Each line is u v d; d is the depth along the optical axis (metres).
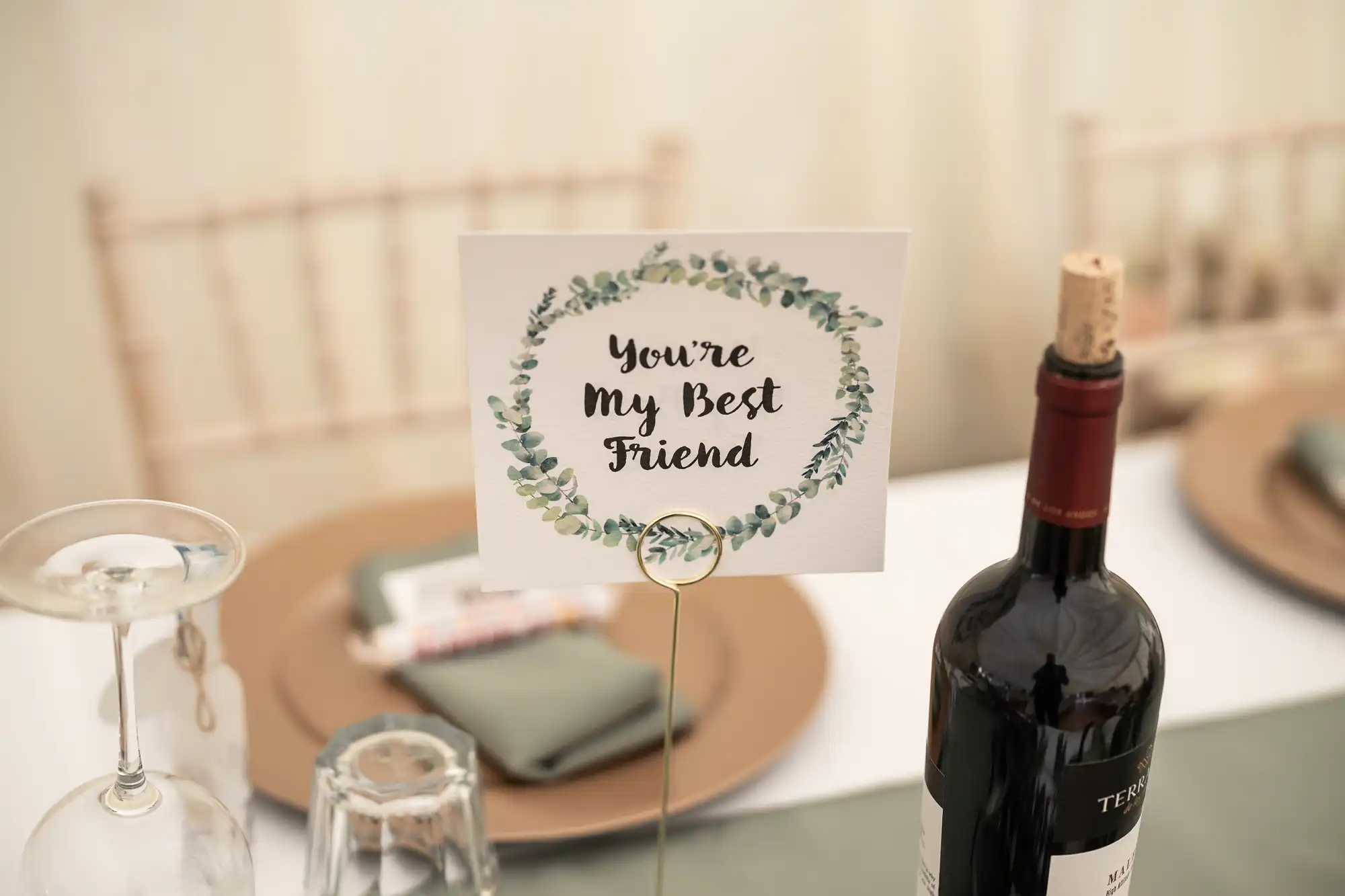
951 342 3.21
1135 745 0.79
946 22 2.92
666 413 0.80
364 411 2.05
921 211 3.08
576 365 0.79
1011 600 0.80
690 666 1.10
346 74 2.63
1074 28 3.00
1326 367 3.06
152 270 2.64
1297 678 1.09
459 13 2.65
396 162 2.73
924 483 1.32
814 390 0.81
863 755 1.03
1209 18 3.07
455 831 0.86
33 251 2.57
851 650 1.12
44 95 2.47
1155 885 0.93
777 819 0.97
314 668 1.09
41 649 1.11
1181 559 1.21
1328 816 0.97
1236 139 2.19
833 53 2.88
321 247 2.72
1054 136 3.09
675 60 2.81
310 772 0.99
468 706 1.01
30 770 1.01
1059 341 0.76
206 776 0.93
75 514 0.79
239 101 2.59
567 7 2.70
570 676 1.02
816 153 2.97
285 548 1.22
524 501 0.81
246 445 2.02
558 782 0.98
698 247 0.78
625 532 0.82
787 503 0.83
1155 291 3.18
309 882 0.87
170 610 0.74
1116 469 1.35
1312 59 3.17
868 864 0.94
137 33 2.48
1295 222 2.27
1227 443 1.34
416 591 1.13
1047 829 0.80
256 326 2.74
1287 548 1.19
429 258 2.79
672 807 0.97
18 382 2.66
